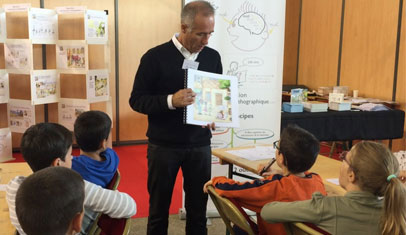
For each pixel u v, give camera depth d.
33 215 0.94
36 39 4.64
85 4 5.44
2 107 5.22
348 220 1.30
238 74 3.04
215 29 2.96
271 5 3.01
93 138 1.62
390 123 4.55
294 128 1.66
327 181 1.94
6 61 4.74
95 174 1.58
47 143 1.35
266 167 1.97
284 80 7.47
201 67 2.17
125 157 5.21
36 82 4.70
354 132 4.42
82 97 5.57
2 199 1.60
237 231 1.93
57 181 0.97
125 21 5.68
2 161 4.88
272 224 1.60
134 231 2.96
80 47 4.79
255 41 3.02
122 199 1.45
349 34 5.92
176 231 2.97
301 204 1.38
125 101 5.87
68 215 0.97
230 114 2.14
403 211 1.23
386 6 5.17
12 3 5.09
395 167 1.31
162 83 2.09
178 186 4.05
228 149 2.54
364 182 1.30
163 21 5.87
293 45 7.38
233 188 1.62
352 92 5.87
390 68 5.11
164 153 2.12
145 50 5.85
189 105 1.99
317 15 6.75
